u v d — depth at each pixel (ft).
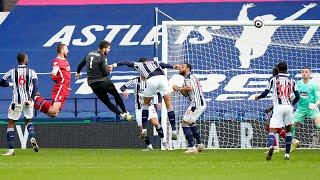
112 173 92.99
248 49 211.41
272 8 254.88
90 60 144.36
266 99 192.24
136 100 157.58
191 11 256.52
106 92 145.89
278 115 119.75
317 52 210.18
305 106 146.30
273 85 120.37
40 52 250.78
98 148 177.78
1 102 230.89
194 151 145.79
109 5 261.24
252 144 176.35
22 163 114.73
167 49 167.32
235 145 176.14
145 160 121.70
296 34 217.56
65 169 100.42
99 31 254.27
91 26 255.91
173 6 258.16
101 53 144.77
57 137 182.29
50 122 186.80
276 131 132.57
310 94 145.59
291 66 209.97
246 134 176.35
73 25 256.93
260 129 176.24
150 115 155.94
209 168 101.60
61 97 149.79
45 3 263.70
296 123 154.10
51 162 117.19
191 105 143.74
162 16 255.09
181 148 166.81
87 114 217.97
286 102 119.96
